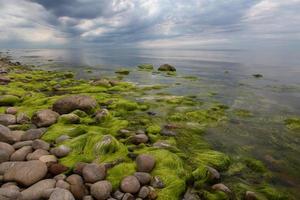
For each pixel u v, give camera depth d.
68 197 6.88
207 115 18.22
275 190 9.09
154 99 23.56
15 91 22.33
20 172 7.91
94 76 42.59
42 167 8.29
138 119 16.95
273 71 55.62
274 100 24.86
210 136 14.52
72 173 8.59
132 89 28.81
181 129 15.24
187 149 12.30
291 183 9.78
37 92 24.84
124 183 8.02
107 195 7.57
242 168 10.77
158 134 13.96
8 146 9.86
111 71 51.69
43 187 7.34
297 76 46.03
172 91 28.73
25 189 7.39
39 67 58.94
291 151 12.77
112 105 19.81
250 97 26.16
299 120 17.45
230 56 136.75
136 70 52.69
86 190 7.75
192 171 9.77
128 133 13.38
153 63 80.94
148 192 7.95
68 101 16.58
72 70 52.88
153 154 10.23
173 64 77.25
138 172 8.83
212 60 100.62
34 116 14.20
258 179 9.97
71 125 13.79
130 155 10.41
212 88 31.44
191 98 24.86
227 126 16.33
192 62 87.50
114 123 15.28
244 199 8.48
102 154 10.12
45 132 12.39
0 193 6.57
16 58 98.38
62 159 9.58
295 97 26.48
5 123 13.80
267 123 17.22
